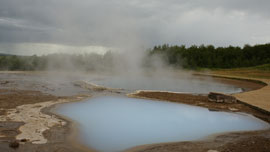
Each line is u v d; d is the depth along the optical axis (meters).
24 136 7.02
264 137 7.78
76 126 8.51
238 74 40.28
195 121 9.98
